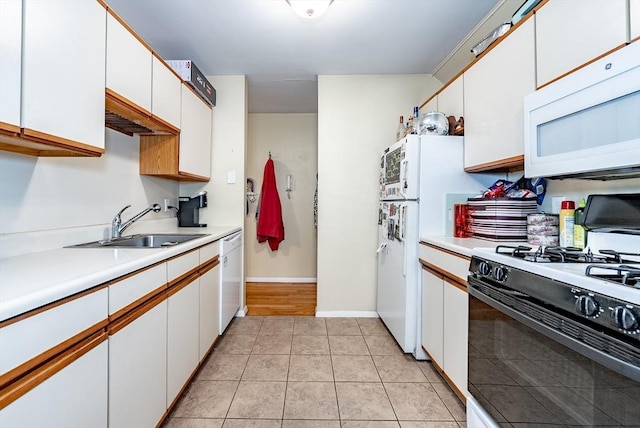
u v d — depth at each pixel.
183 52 2.37
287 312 2.99
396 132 2.82
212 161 2.82
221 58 2.48
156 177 2.35
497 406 1.17
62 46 1.08
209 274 1.99
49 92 1.02
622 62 0.89
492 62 1.65
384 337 2.41
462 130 1.99
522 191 1.75
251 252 4.22
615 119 0.92
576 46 1.14
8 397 0.65
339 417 1.49
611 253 1.03
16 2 0.91
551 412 0.91
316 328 2.59
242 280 2.87
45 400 0.74
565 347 0.86
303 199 4.23
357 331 2.53
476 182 2.02
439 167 2.01
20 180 1.24
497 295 1.16
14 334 0.66
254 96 3.47
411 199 2.02
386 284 2.47
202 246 1.85
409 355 2.11
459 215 1.95
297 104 3.78
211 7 1.81
